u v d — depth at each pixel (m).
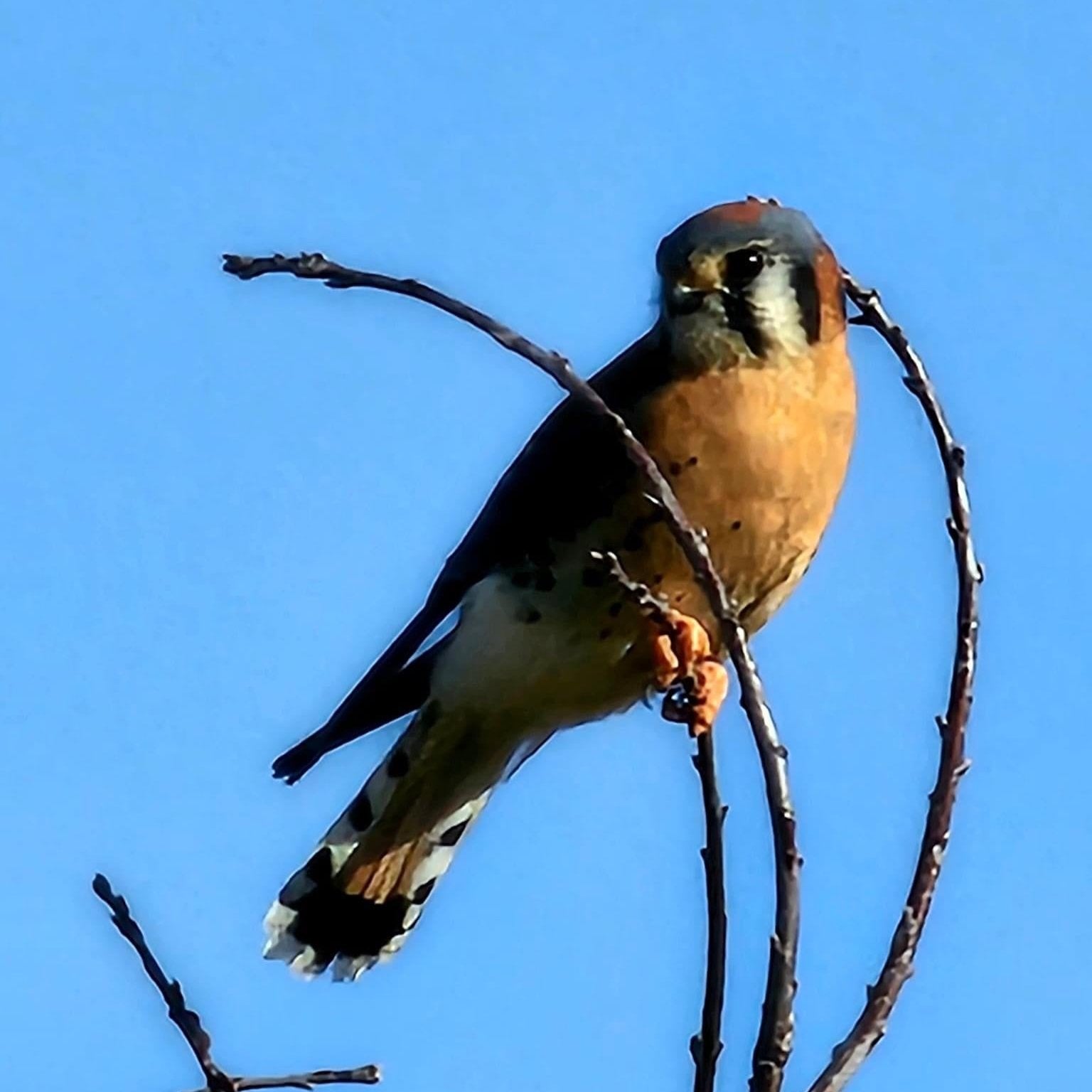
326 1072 6.65
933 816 6.95
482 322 6.98
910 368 7.44
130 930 6.64
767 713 6.68
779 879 6.51
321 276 6.91
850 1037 6.59
